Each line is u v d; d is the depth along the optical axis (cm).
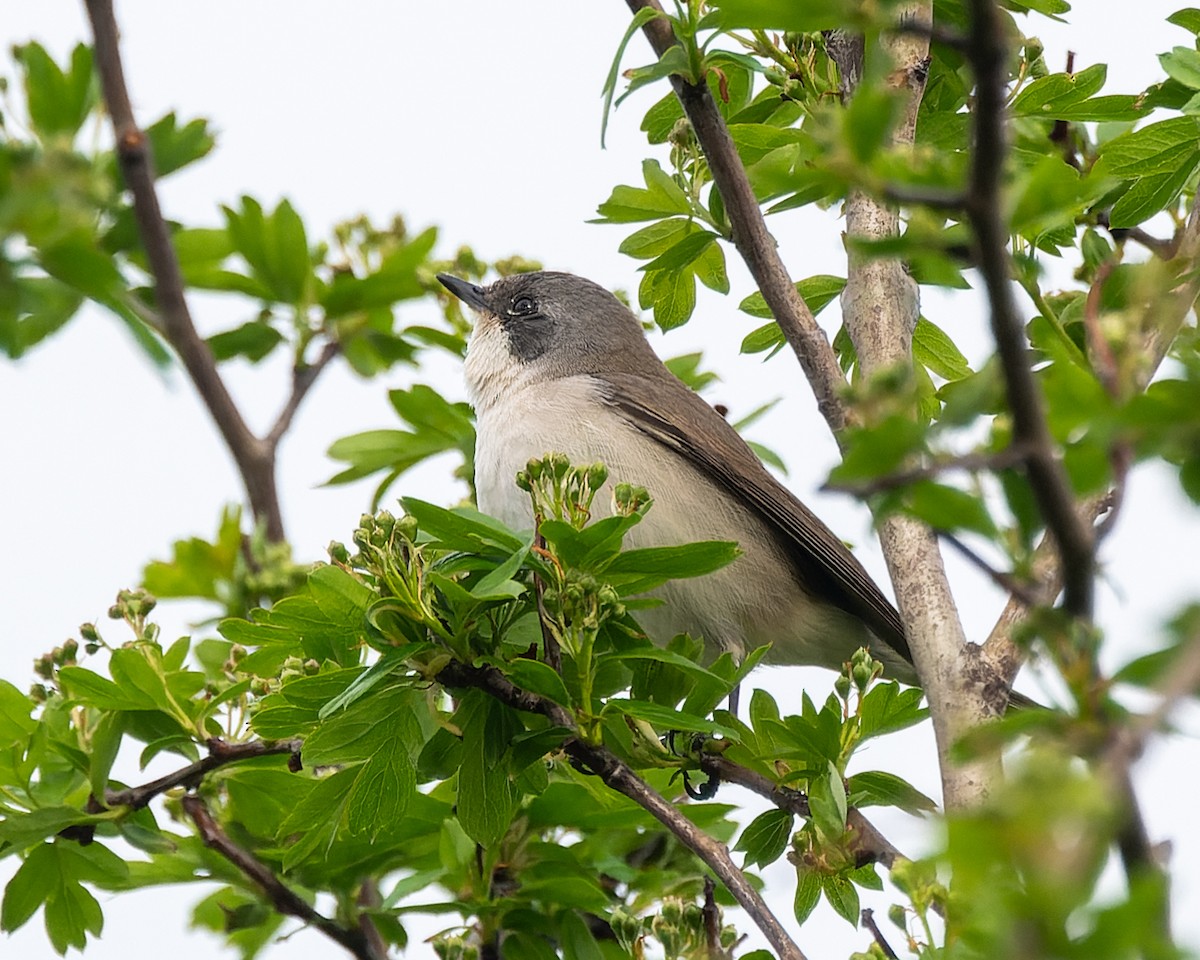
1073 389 513
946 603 864
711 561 876
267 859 1062
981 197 514
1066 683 508
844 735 915
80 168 569
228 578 1227
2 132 694
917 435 507
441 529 865
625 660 932
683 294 1187
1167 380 529
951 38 518
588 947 1044
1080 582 514
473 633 903
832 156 536
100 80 689
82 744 1008
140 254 782
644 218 1112
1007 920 421
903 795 922
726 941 886
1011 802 414
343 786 902
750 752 964
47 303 621
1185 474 580
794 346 956
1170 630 505
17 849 960
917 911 636
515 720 905
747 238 971
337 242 1228
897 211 1006
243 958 1097
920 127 1145
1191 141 1052
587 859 1101
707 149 969
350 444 1270
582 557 870
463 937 1044
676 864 1125
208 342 1171
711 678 923
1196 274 845
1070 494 514
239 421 1177
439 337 1316
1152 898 417
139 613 1007
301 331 1187
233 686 977
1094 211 1111
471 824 905
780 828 947
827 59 1105
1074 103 1096
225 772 1044
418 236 1172
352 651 943
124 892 1052
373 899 1115
